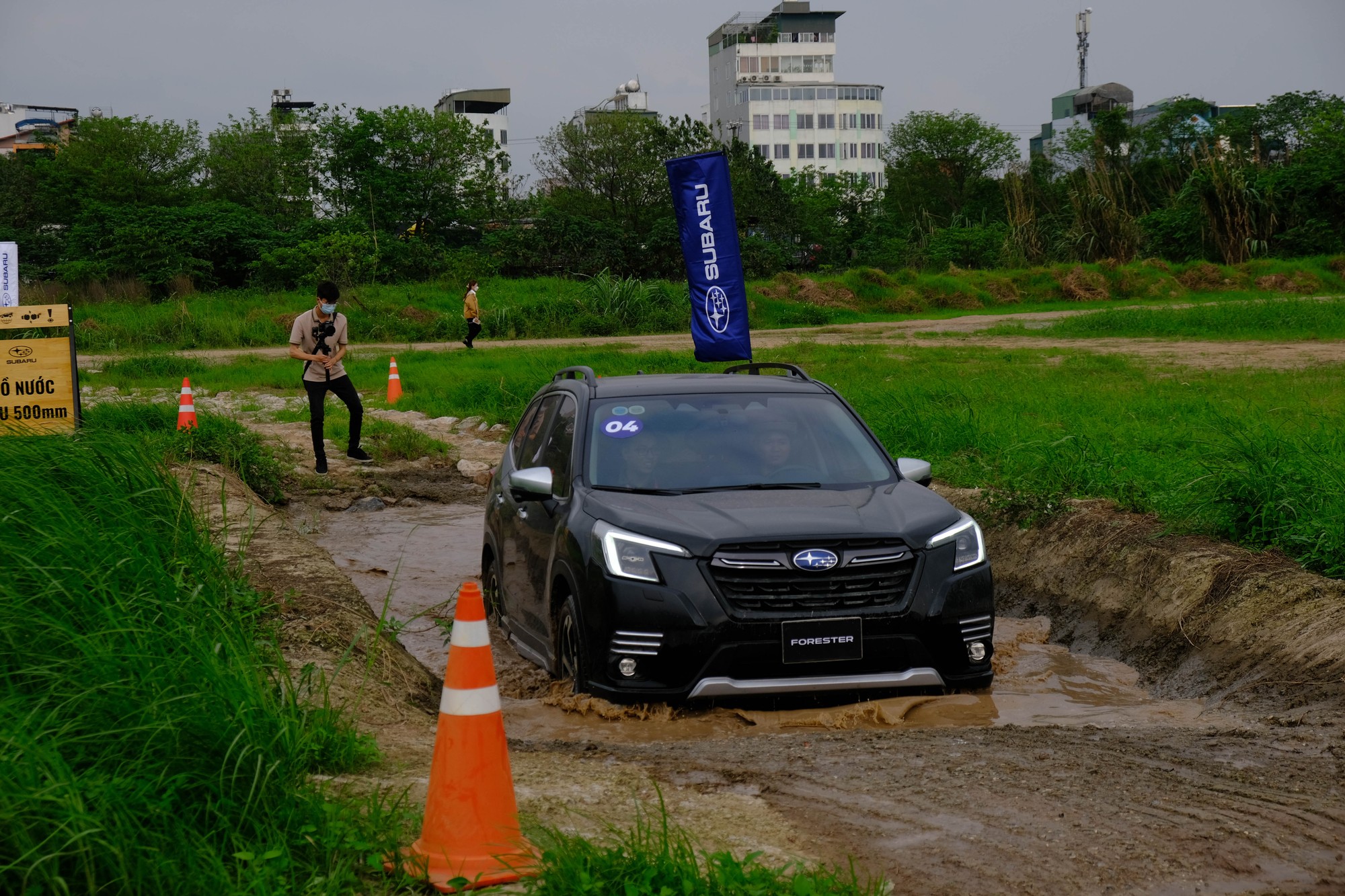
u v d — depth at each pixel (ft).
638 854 9.64
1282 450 26.76
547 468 19.61
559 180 216.54
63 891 8.32
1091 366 69.67
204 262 151.53
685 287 147.95
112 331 112.68
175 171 230.07
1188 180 211.00
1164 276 181.37
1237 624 20.02
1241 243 198.90
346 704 14.94
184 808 9.89
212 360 94.84
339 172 196.24
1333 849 10.99
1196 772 13.43
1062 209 227.20
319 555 23.77
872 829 11.46
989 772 13.43
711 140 210.38
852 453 20.24
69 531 15.51
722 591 16.58
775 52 394.11
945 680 17.46
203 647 12.94
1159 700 18.83
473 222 196.75
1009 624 24.04
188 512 19.81
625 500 18.20
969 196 304.30
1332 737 14.88
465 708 10.04
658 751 14.66
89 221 161.89
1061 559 25.77
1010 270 185.16
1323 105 290.35
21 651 12.26
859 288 164.55
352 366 84.07
